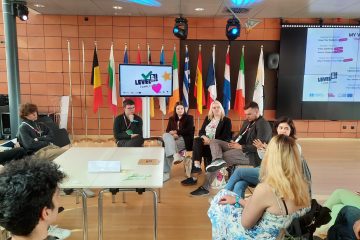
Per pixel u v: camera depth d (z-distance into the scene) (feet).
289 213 5.46
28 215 2.55
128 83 14.97
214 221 6.94
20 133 11.41
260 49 20.21
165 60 20.27
